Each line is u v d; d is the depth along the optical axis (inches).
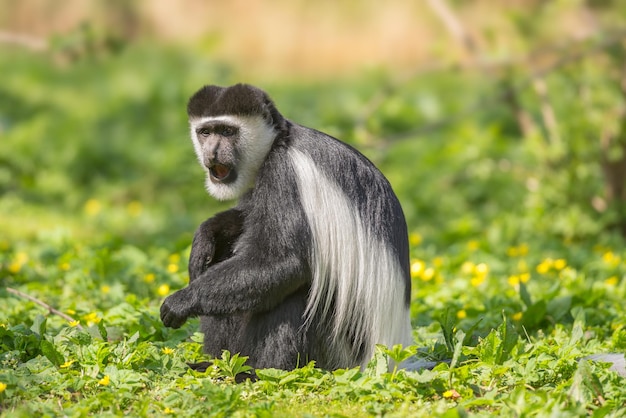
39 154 852.6
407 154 873.5
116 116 953.5
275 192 286.7
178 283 409.1
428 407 247.3
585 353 304.3
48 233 522.0
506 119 946.7
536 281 442.3
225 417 241.1
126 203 790.5
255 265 281.4
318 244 283.1
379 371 266.2
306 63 1298.0
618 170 617.3
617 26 612.4
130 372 262.2
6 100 1027.9
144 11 1311.5
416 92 1058.1
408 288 297.7
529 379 267.3
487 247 545.6
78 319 331.6
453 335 291.4
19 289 390.3
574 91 620.4
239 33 1326.3
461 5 864.3
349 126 900.6
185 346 305.3
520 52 634.8
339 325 287.9
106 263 424.8
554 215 616.1
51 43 565.3
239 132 303.9
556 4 642.2
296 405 252.8
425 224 708.7
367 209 289.0
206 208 765.9
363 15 1316.4
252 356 287.9
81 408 240.2
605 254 509.4
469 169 730.8
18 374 261.4
